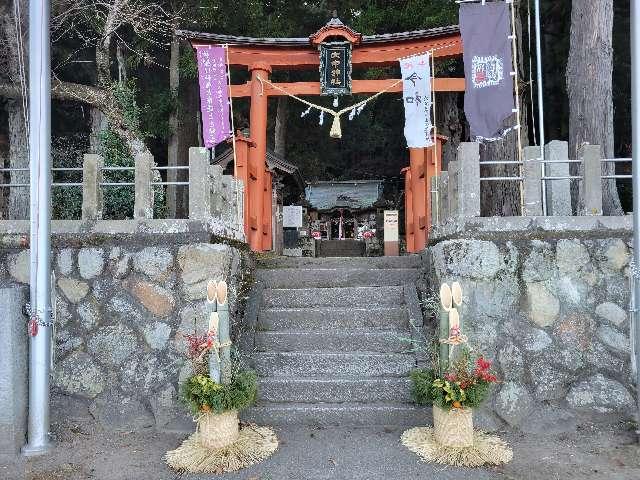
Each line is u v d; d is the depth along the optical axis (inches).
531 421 164.4
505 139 338.3
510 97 235.8
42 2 161.3
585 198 180.1
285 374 180.9
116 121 358.9
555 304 171.6
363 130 896.9
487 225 175.6
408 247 335.9
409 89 292.4
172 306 173.6
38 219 156.3
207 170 181.8
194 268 173.5
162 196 286.8
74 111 538.3
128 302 175.8
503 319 171.0
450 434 143.4
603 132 274.7
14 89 362.6
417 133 289.6
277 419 165.9
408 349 188.2
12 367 147.9
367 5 522.6
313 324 201.0
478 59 236.5
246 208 280.8
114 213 294.7
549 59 512.4
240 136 286.5
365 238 584.4
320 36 311.9
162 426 166.7
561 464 139.5
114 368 173.3
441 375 147.9
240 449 142.5
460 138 463.5
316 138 824.3
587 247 173.3
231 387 146.0
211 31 554.6
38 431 151.3
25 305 154.2
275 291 213.8
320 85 317.1
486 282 171.6
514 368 168.6
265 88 318.0
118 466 140.9
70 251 178.4
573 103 288.2
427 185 285.3
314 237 596.1
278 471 135.7
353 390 171.5
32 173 157.4
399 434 158.1
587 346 169.9
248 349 185.2
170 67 568.1
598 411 165.8
